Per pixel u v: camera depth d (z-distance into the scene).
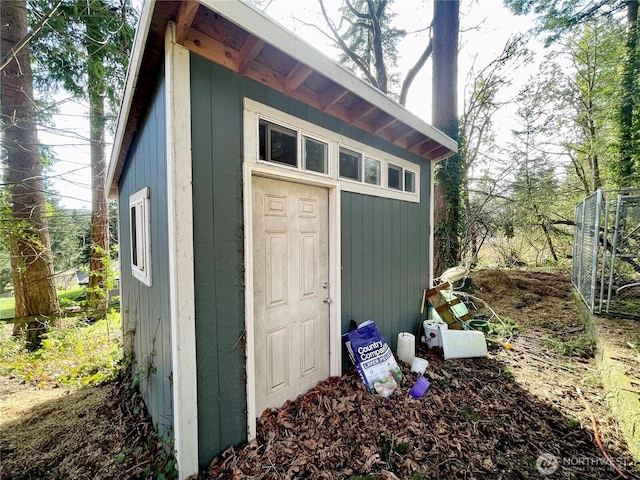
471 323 4.27
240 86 1.87
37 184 4.81
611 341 3.10
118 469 1.85
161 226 1.82
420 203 4.07
